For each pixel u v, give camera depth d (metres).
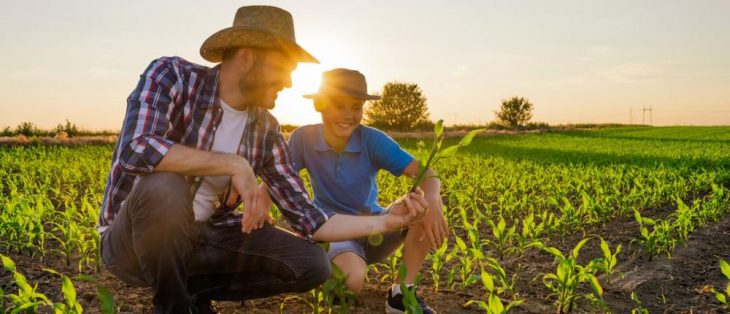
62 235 5.70
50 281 4.02
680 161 18.08
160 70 2.64
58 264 4.54
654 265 5.21
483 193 10.23
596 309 3.90
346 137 3.57
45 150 20.47
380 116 65.19
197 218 2.87
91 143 25.31
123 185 2.69
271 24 2.65
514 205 7.65
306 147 3.70
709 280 4.78
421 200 2.95
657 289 4.48
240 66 2.65
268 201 3.14
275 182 3.04
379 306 3.69
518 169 15.18
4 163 14.41
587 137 47.56
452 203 8.81
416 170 3.57
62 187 10.20
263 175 3.06
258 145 2.92
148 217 2.48
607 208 7.54
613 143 36.50
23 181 9.94
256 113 2.86
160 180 2.49
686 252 5.73
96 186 10.01
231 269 3.02
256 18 2.65
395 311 3.40
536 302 3.99
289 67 2.69
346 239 3.04
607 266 4.23
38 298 3.56
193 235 2.66
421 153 2.96
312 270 3.00
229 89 2.73
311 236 3.05
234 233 2.95
